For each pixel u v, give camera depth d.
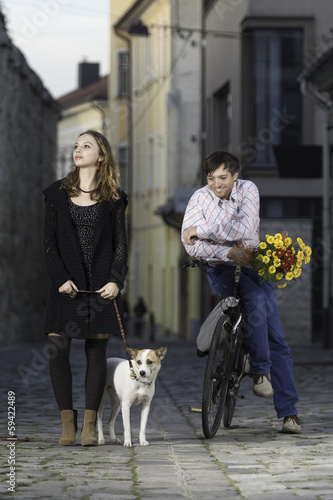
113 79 69.06
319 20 37.25
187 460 8.09
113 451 8.67
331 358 25.06
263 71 37.62
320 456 8.23
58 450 8.73
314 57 36.16
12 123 40.56
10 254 40.25
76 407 12.95
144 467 7.72
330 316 31.44
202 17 47.94
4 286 39.09
